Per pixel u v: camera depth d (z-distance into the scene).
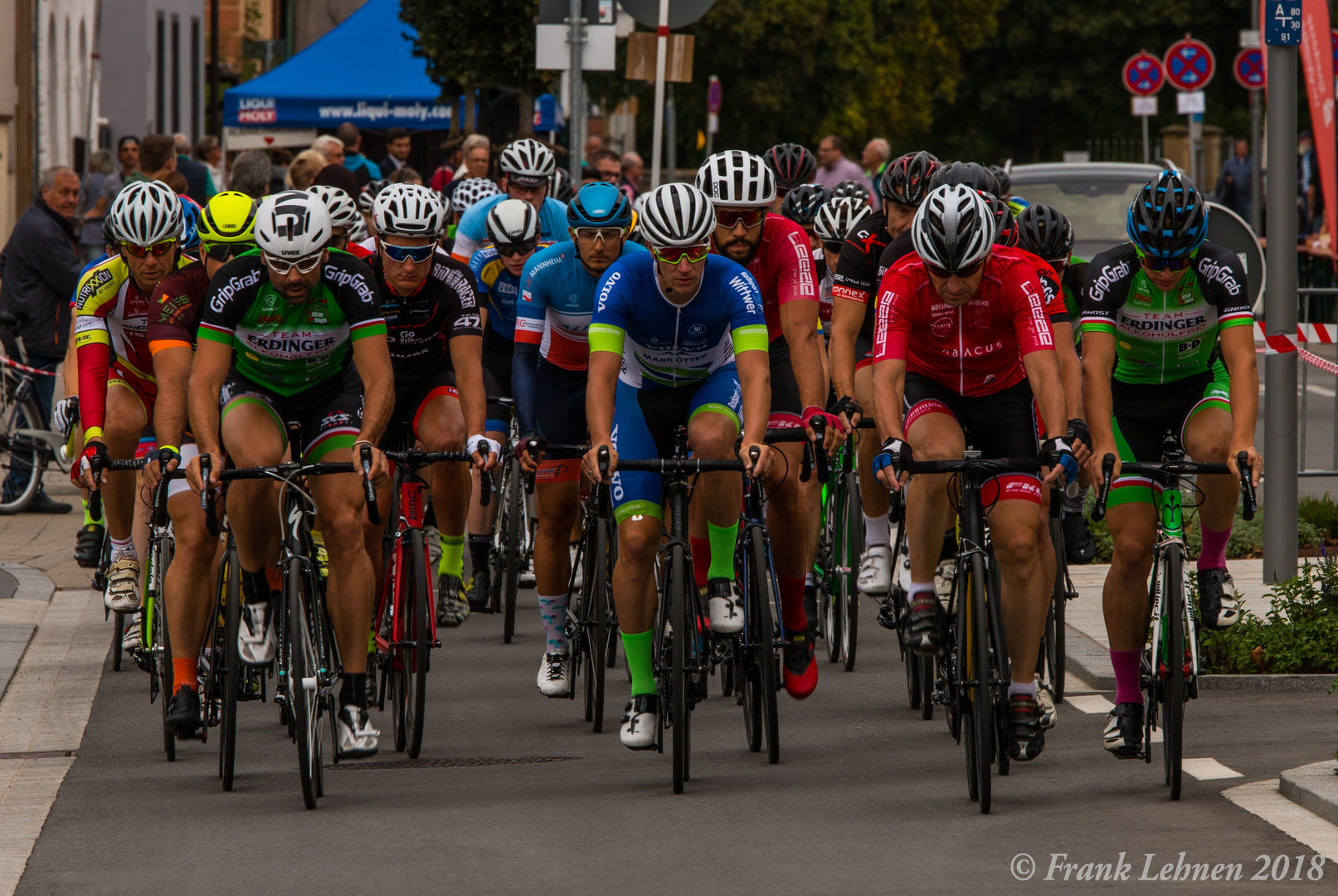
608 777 12.92
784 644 13.49
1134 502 12.30
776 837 11.04
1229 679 15.34
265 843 11.15
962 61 99.50
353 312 12.62
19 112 54.75
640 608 12.84
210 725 13.33
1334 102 33.50
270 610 12.91
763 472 12.19
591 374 12.73
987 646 11.57
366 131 52.66
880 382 12.21
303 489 12.50
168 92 74.75
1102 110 99.62
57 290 26.44
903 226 14.61
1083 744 13.63
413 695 13.79
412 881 10.20
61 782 13.01
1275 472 18.23
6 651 17.73
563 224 19.78
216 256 13.75
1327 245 47.19
